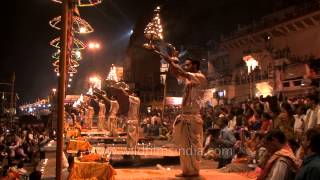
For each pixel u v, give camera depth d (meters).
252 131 13.25
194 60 8.06
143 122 33.03
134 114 14.31
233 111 17.39
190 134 7.78
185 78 7.95
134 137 14.23
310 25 36.56
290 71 31.30
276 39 41.75
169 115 28.38
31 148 25.42
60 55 5.32
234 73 46.22
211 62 55.22
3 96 47.41
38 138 28.95
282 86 30.78
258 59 41.47
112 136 17.91
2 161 22.64
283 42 40.59
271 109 12.36
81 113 28.34
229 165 9.82
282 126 9.15
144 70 48.69
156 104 43.56
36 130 34.78
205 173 9.30
